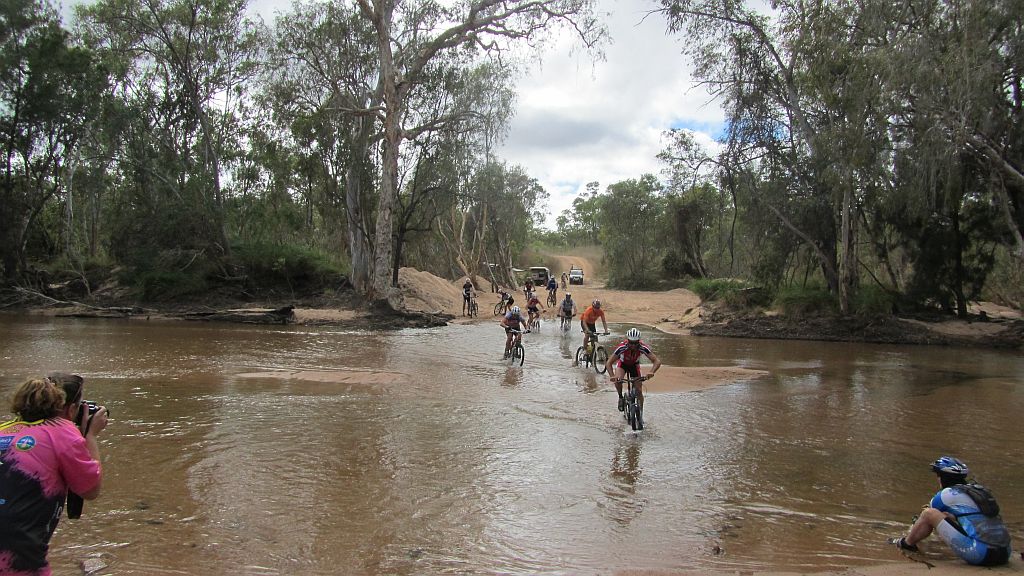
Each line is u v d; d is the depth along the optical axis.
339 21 31.25
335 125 31.59
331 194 34.09
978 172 22.89
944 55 18.34
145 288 31.38
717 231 58.12
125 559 4.60
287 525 5.32
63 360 14.52
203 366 14.07
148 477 6.43
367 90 33.28
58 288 33.88
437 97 33.22
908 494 6.57
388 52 30.39
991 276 30.73
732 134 26.12
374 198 35.25
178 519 5.39
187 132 35.94
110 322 25.95
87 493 3.20
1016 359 18.89
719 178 27.14
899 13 19.41
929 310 26.09
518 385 12.59
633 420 8.97
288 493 6.08
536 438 8.41
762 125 25.58
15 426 3.11
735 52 25.41
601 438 8.54
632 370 9.30
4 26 30.61
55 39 31.22
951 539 4.87
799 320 25.36
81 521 5.28
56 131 32.81
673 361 17.42
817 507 6.13
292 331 24.25
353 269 34.50
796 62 24.31
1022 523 5.88
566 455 7.66
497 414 9.80
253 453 7.34
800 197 26.06
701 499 6.28
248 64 34.62
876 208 25.52
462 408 10.16
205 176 33.41
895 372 15.75
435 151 34.00
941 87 18.55
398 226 37.44
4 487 2.92
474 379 13.24
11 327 22.70
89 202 46.28
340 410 9.76
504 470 7.00
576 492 6.37
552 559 4.84
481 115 33.66
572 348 19.45
